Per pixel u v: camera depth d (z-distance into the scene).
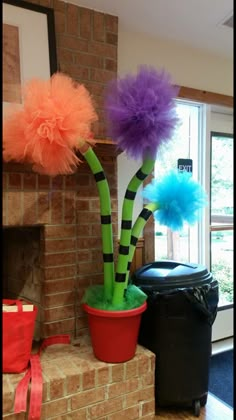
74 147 1.42
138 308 1.47
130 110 1.38
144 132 1.41
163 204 1.60
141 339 1.71
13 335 1.38
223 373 2.16
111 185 1.90
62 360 1.51
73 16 1.79
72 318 1.75
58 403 1.36
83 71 1.82
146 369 1.57
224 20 1.95
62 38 1.76
